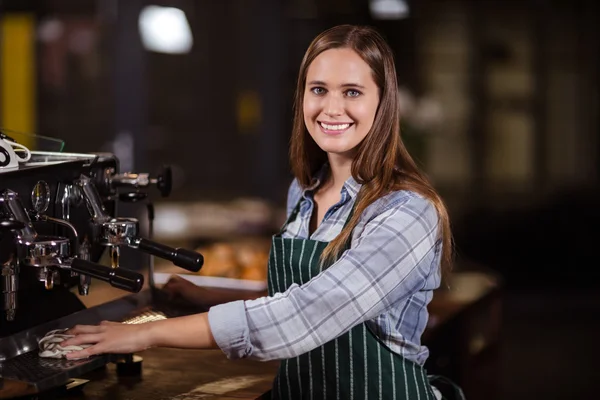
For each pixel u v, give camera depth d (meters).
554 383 4.79
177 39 5.58
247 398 1.67
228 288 2.48
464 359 2.69
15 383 1.40
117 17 5.45
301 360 1.67
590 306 6.50
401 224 1.52
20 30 5.63
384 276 1.49
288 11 7.71
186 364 1.93
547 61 7.56
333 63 1.60
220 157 8.61
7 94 5.64
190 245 4.64
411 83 7.46
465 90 7.63
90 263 1.49
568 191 7.61
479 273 3.19
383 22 6.98
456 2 7.52
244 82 8.37
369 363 1.61
